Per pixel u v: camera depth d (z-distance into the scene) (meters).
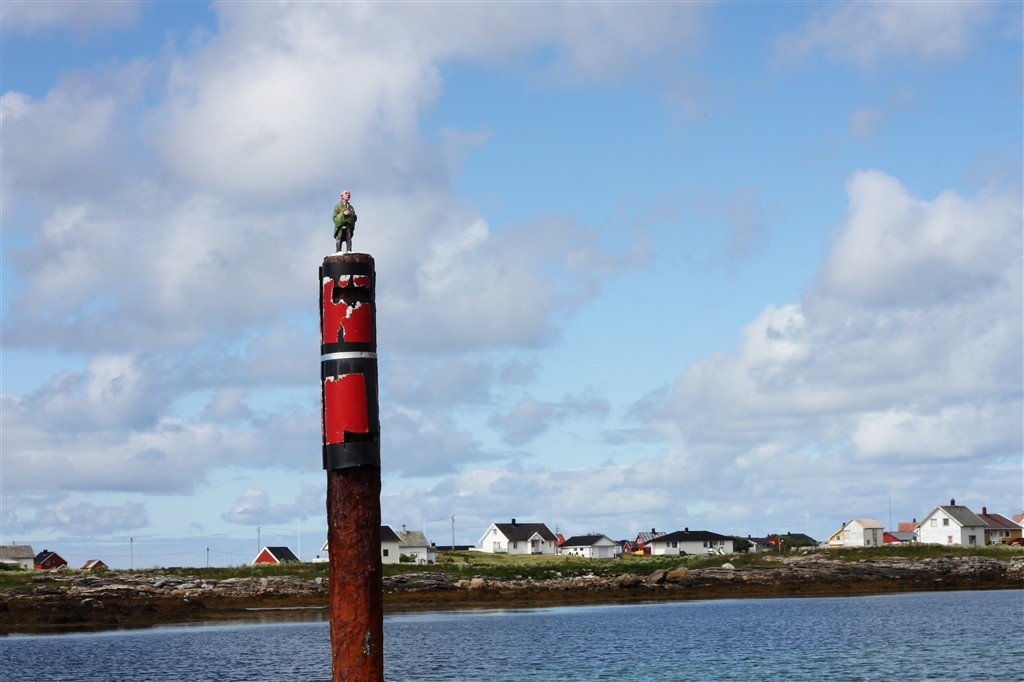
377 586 15.39
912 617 99.38
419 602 130.00
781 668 64.25
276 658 71.75
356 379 15.36
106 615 103.19
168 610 108.06
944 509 190.62
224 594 117.75
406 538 177.00
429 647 80.25
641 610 118.06
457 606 126.19
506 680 60.84
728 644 79.62
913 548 163.88
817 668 63.75
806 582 143.62
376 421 15.49
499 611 118.31
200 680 61.03
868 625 92.31
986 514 197.50
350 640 15.20
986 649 71.00
